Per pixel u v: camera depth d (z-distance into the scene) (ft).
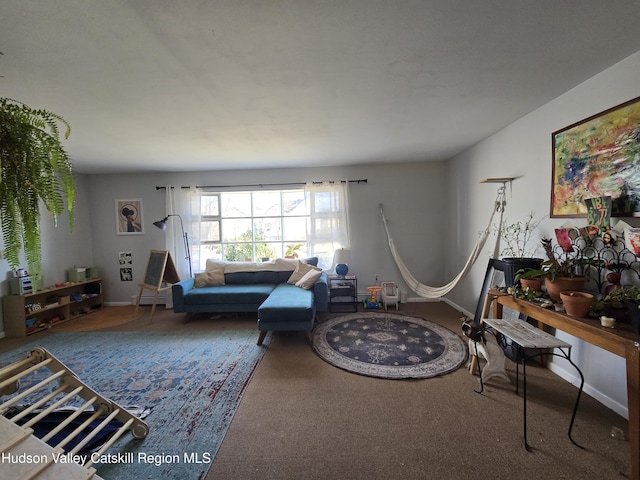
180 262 14.15
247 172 14.23
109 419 4.76
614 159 5.39
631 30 4.37
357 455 4.65
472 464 4.42
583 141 6.03
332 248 13.83
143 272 14.44
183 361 8.07
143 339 9.76
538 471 4.28
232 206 14.67
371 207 14.02
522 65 5.36
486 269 10.00
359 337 9.56
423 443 4.87
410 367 7.48
